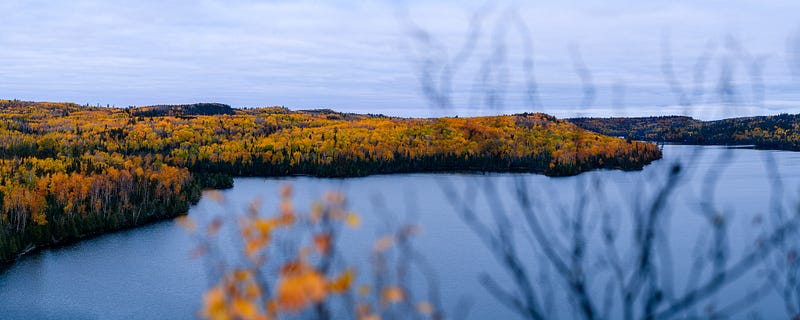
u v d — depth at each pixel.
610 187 49.69
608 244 4.55
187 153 170.62
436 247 56.84
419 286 35.78
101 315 41.41
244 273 2.68
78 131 197.50
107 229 72.00
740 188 92.31
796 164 123.50
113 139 187.88
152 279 50.34
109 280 50.09
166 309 42.81
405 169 150.50
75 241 65.88
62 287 48.19
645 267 4.26
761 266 37.56
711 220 4.50
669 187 4.20
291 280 2.33
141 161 140.00
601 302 27.66
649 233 4.26
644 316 4.29
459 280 44.84
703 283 19.72
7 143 153.88
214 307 2.33
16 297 45.53
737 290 33.62
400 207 80.06
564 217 4.69
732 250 42.75
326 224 2.77
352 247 52.25
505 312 37.03
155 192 89.31
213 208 85.38
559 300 25.55
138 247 62.53
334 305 19.47
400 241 3.21
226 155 165.12
